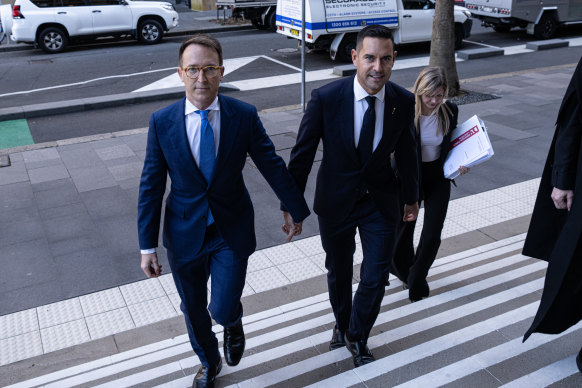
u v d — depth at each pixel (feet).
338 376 9.25
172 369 10.39
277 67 46.80
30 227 18.37
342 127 9.13
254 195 20.51
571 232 8.43
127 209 19.62
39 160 24.99
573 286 8.62
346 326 10.69
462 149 11.09
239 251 9.02
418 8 49.70
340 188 9.50
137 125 31.81
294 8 46.57
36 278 15.21
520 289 12.26
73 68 48.16
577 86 8.45
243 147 8.66
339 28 46.16
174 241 8.94
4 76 45.75
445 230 17.11
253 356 10.70
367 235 9.77
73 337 12.58
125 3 56.80
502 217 17.93
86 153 25.85
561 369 9.00
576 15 57.11
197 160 8.48
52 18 53.72
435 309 12.06
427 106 10.95
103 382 10.42
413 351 9.89
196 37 7.96
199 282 9.29
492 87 35.60
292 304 13.15
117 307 13.74
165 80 42.93
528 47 51.24
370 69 8.50
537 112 29.96
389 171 9.68
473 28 66.64
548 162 9.59
